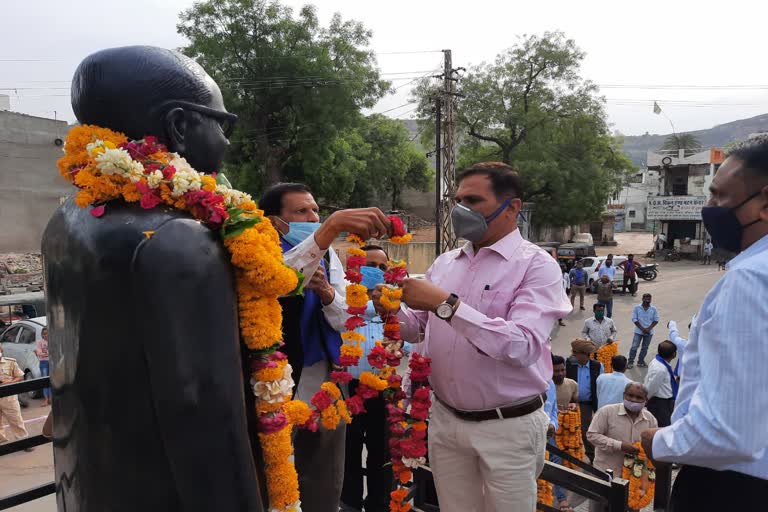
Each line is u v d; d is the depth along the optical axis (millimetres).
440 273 2309
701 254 32406
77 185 1164
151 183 1058
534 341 1870
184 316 1015
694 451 1339
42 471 5648
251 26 21828
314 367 2230
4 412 6203
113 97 1169
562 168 26156
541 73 26203
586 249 23484
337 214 1677
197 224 1083
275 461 1250
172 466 1045
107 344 1066
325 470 2113
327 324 2230
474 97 26188
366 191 31906
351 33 23188
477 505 2146
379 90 23562
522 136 26656
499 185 2057
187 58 1270
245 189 23531
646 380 5828
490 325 1812
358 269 1773
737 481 1413
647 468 4250
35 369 8375
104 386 1080
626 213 54094
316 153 22703
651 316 10711
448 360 2041
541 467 2135
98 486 1117
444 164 17797
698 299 18812
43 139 19969
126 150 1136
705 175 33312
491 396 1977
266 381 1218
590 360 5930
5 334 9070
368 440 2836
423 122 27031
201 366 1026
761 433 1267
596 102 26234
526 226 27312
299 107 22562
